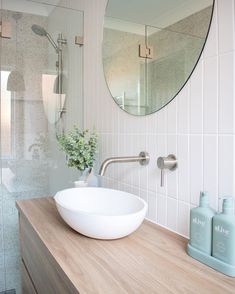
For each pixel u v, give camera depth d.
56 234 0.97
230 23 0.77
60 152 1.96
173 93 1.00
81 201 1.23
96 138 1.50
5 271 1.97
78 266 0.74
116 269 0.73
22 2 2.00
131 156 1.23
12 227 2.02
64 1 2.09
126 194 1.13
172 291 0.62
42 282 0.98
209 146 0.84
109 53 1.48
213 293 0.62
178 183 0.97
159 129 1.08
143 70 1.19
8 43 2.01
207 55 0.85
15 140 2.06
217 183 0.82
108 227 0.86
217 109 0.81
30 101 2.10
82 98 1.83
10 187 2.03
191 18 0.92
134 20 1.26
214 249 0.74
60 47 2.01
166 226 1.04
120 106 1.37
